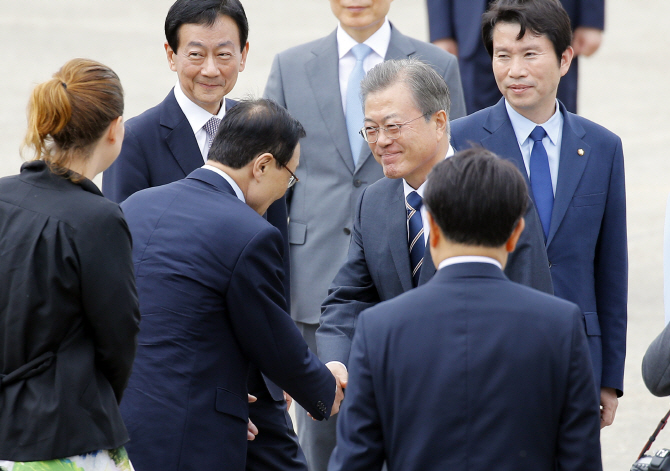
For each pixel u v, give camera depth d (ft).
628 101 158.81
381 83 41.91
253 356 41.37
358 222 45.47
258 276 40.42
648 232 99.71
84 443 34.53
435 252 32.42
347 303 45.50
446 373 30.19
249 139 42.55
